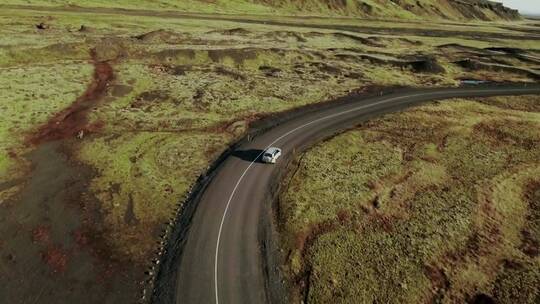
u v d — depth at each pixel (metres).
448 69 106.56
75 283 30.42
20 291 29.48
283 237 36.06
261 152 52.06
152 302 29.02
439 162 51.41
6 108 56.91
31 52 77.00
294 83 84.12
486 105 75.75
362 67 101.44
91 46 85.62
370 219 39.03
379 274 32.28
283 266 32.84
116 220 37.53
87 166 46.22
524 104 77.38
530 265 35.31
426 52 130.12
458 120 65.50
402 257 34.31
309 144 55.16
